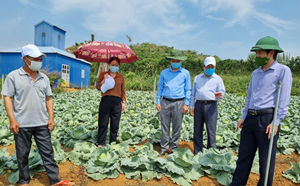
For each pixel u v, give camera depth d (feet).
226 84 88.17
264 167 10.07
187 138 19.76
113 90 15.88
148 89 77.46
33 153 13.10
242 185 11.16
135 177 12.62
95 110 31.58
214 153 13.52
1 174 12.38
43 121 10.89
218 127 21.66
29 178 11.23
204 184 12.43
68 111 30.09
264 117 9.96
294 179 12.82
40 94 10.73
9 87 10.09
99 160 12.86
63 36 80.28
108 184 12.07
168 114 15.71
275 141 9.94
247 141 10.75
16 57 65.62
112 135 16.55
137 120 23.76
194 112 15.70
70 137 18.22
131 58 18.29
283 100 9.59
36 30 73.97
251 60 127.54
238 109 35.53
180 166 12.98
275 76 9.85
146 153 14.96
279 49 9.60
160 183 12.30
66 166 13.82
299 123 24.94
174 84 15.37
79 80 76.54
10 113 10.03
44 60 64.28
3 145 17.42
